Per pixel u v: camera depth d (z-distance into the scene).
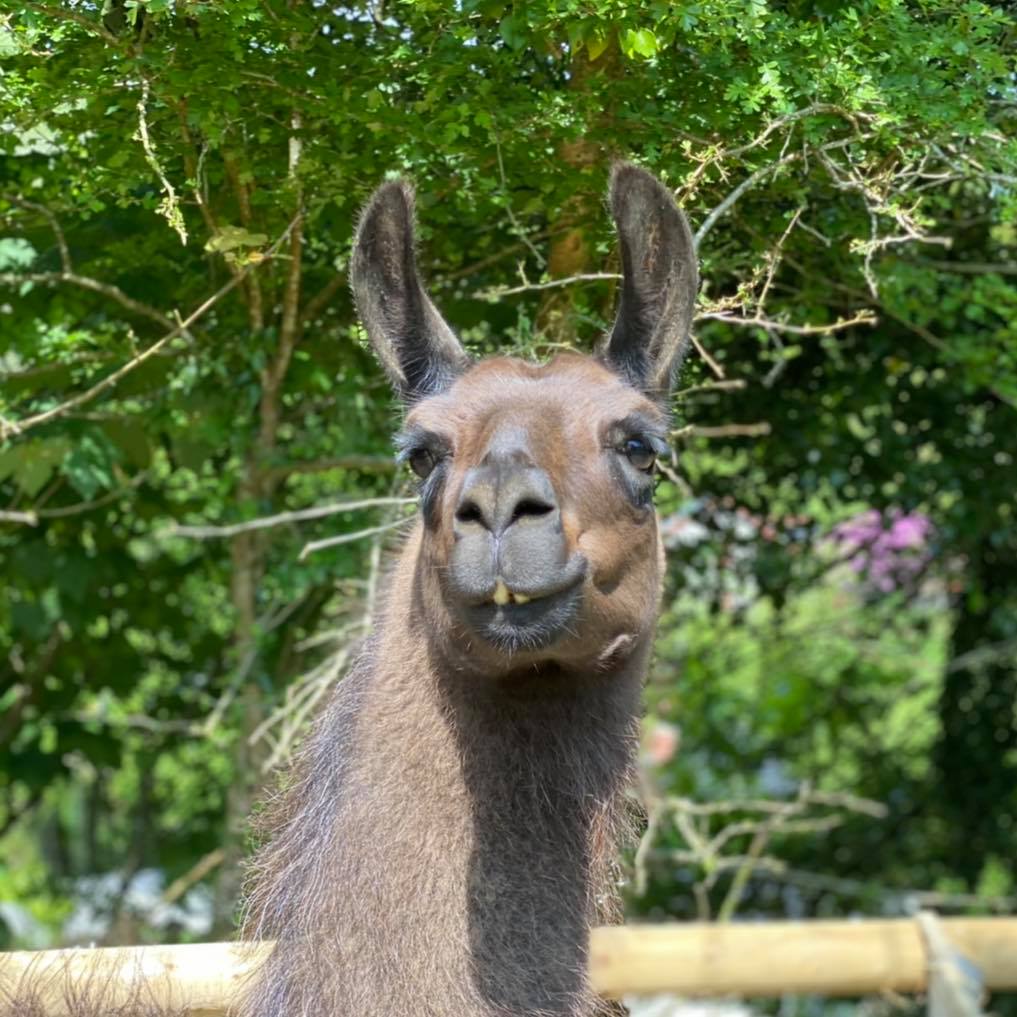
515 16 4.41
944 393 7.96
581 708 3.47
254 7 4.43
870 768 11.58
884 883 11.30
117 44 4.57
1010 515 8.96
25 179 5.77
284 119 5.10
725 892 10.89
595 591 3.20
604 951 3.60
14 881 11.07
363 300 3.73
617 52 4.98
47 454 6.20
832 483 8.21
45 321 6.30
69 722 9.09
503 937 3.34
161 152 5.09
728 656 10.84
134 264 5.77
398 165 5.02
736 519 8.91
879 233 5.62
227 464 7.39
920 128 4.87
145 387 6.24
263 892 3.82
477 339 6.46
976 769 11.22
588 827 3.51
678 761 10.97
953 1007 3.82
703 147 4.98
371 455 6.46
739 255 5.46
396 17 5.05
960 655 10.91
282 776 4.36
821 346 7.58
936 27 4.77
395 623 3.60
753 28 4.36
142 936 9.56
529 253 5.85
